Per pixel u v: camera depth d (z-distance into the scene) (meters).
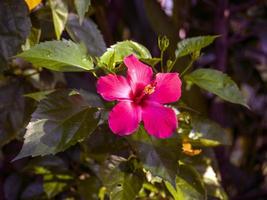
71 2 0.64
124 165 0.60
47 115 0.54
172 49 0.81
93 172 0.71
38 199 0.78
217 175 0.71
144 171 0.60
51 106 0.54
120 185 0.59
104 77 0.53
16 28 0.60
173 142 0.54
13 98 0.69
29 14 0.63
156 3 0.86
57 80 0.75
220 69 1.07
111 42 0.89
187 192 0.59
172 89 0.55
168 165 0.53
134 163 0.60
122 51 0.57
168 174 0.53
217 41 1.07
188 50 0.59
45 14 0.66
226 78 0.62
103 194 0.70
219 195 0.67
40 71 0.73
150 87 0.54
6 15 0.60
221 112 1.07
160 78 0.55
